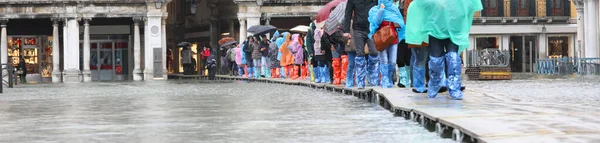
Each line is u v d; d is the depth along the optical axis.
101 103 21.38
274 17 59.72
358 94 22.27
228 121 14.72
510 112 12.80
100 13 56.22
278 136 12.01
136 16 56.47
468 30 16.22
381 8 20.14
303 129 13.07
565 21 63.06
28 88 35.94
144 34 57.22
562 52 63.34
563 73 49.72
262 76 44.91
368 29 22.09
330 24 24.73
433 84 16.83
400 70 21.70
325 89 27.91
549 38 63.16
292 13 59.25
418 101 15.88
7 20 55.88
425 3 16.08
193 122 14.58
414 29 16.27
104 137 12.09
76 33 56.09
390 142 11.02
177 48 73.38
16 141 11.70
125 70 58.69
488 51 38.31
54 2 55.94
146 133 12.63
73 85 40.53
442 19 16.03
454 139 10.93
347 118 15.12
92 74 58.41
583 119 11.45
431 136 11.63
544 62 53.44
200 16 67.38
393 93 18.39
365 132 12.46
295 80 36.50
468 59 40.84
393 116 15.38
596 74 47.34
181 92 28.44
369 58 22.44
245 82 41.62
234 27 63.31
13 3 55.84
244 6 59.06
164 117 15.86
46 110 18.62
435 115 12.43
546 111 12.95
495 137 9.52
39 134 12.69
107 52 58.56
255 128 13.30
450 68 16.27
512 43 62.94
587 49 53.03
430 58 16.67
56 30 56.16
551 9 62.84
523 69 63.06
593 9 52.56
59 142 11.49
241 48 50.09
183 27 71.81
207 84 38.56
